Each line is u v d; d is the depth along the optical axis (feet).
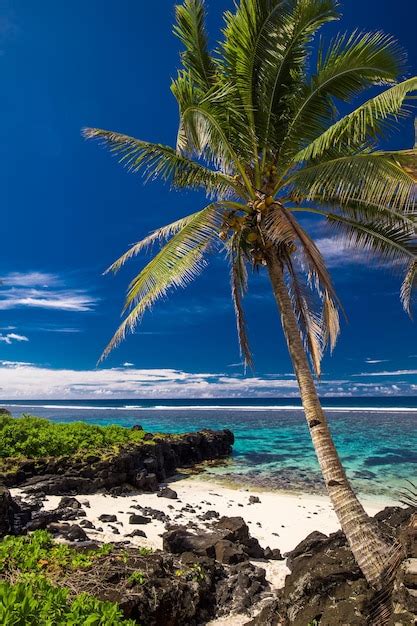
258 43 27.99
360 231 29.63
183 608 21.35
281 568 29.73
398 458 81.46
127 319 28.30
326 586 20.61
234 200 31.99
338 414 225.35
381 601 18.51
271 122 29.55
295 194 28.60
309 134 29.53
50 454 53.78
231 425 162.30
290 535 38.42
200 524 38.88
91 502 45.03
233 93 29.19
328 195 28.17
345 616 18.35
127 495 50.85
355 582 20.53
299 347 27.32
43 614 14.23
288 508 47.62
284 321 27.91
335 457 24.44
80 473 50.60
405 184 22.07
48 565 21.26
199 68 32.58
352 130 24.32
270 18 27.35
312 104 28.68
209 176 30.63
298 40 28.40
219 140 29.45
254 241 28.89
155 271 27.86
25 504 38.09
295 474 69.77
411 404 393.09
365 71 26.53
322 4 26.96
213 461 83.25
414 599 16.61
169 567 24.04
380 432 128.16
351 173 23.29
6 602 14.07
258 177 29.48
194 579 23.73
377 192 22.74
